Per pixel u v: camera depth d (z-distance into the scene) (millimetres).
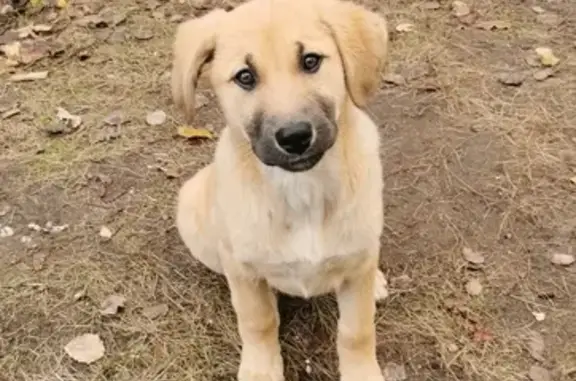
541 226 1229
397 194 1280
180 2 1682
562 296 1149
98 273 1209
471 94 1435
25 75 1530
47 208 1298
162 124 1423
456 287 1165
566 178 1291
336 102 922
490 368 1084
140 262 1222
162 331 1143
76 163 1362
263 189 960
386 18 1595
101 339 1138
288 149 890
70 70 1541
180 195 1148
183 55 964
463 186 1288
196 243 1126
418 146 1351
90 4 1693
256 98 907
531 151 1333
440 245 1214
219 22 948
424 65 1492
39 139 1409
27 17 1684
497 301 1148
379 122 1392
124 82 1509
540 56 1489
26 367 1115
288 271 995
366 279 1013
